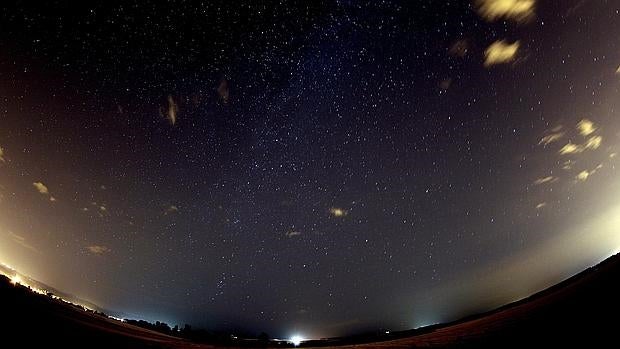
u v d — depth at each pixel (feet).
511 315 55.42
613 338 24.94
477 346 35.86
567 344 26.84
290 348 65.21
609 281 45.09
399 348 46.47
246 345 66.39
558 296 55.57
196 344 52.70
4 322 30.35
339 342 72.49
